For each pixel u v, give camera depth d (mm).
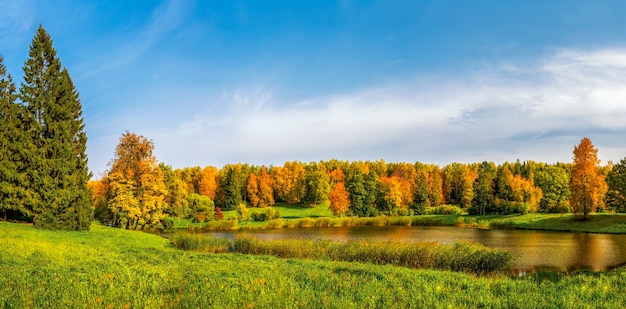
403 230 64062
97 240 33750
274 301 10203
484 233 57438
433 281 14555
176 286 11953
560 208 77375
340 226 75062
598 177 65125
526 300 11156
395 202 99500
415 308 10094
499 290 13188
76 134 46188
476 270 24766
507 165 139750
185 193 68750
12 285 12023
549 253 35906
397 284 13359
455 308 10258
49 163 41406
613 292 12797
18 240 26531
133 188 50812
